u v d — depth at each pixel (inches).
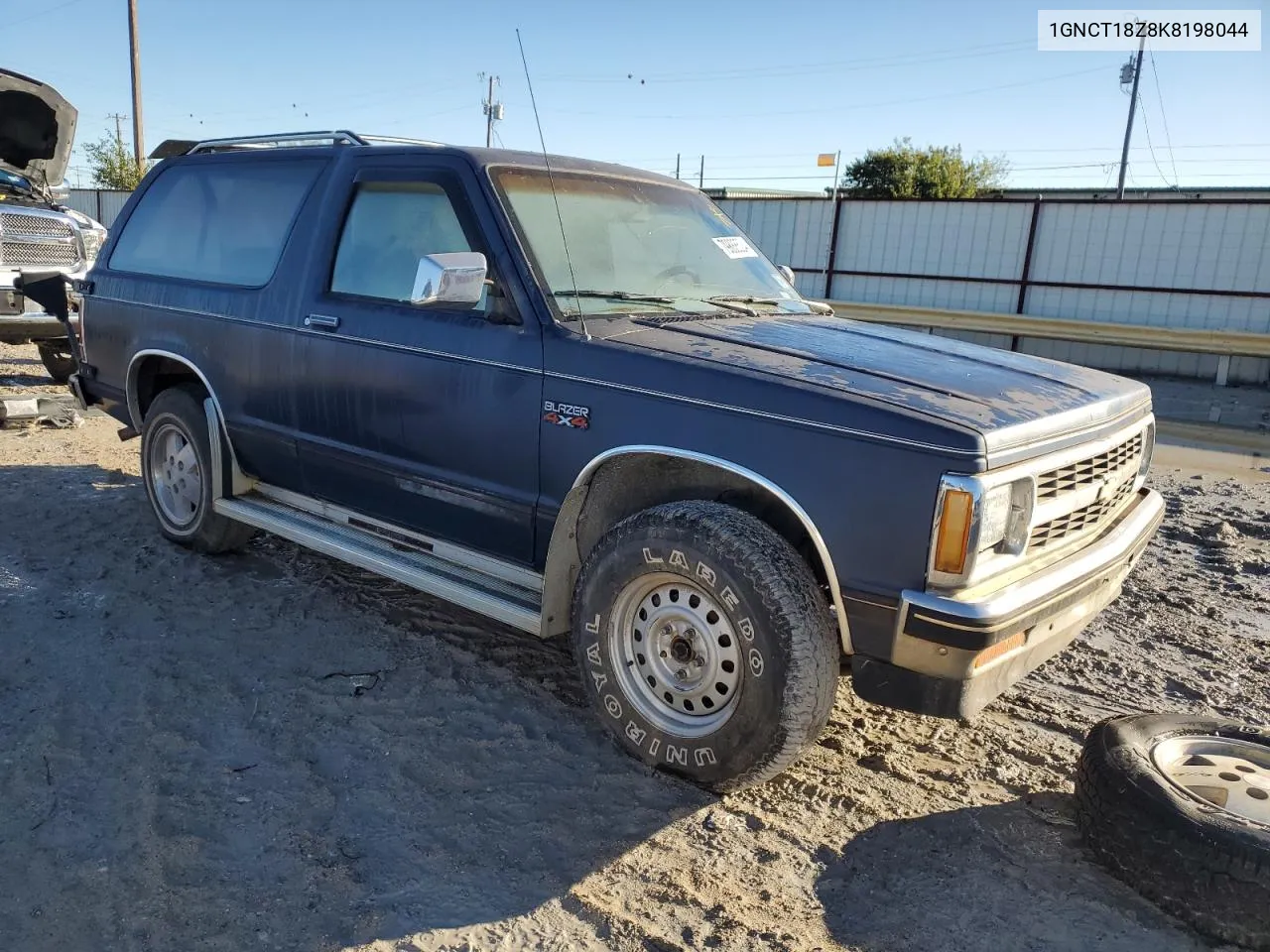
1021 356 154.2
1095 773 114.8
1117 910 106.6
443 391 144.7
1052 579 115.0
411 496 155.0
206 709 143.3
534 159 156.6
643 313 144.0
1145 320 609.9
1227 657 176.9
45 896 103.3
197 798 121.3
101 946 97.0
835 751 140.3
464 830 117.8
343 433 161.9
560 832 118.3
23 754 129.3
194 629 170.4
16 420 318.7
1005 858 116.1
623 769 132.1
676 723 126.3
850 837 119.8
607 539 127.7
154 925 100.0
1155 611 198.2
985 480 104.5
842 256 715.4
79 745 132.3
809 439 112.7
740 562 114.1
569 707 149.1
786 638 112.0
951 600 105.0
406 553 159.0
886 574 108.7
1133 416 139.3
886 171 1587.1
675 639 125.1
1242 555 234.5
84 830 114.4
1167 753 119.2
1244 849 100.0
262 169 185.3
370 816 119.6
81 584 187.6
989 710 155.2
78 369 231.9
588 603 130.6
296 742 135.7
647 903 106.4
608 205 159.9
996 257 654.5
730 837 118.6
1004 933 103.2
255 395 177.5
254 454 183.9
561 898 106.8
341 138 172.2
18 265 369.7
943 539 105.1
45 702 142.9
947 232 669.3
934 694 110.0
